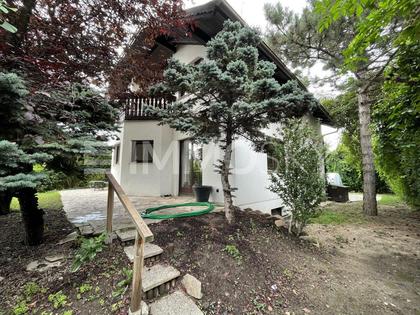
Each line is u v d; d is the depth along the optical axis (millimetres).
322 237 4590
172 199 6410
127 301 1960
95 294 2049
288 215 4867
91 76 3645
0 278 2232
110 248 2756
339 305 2396
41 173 2176
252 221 4168
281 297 2420
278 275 2791
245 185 5809
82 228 3297
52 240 3037
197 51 6848
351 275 3074
